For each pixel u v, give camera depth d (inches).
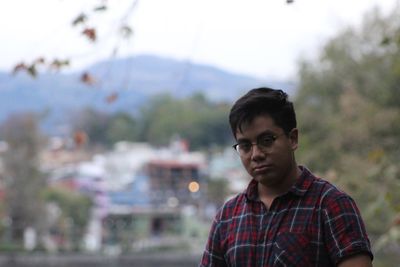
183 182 3024.1
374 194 598.9
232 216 171.3
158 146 4101.9
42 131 2308.1
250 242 166.2
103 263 2160.4
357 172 777.6
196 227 2827.3
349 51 1240.8
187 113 4153.5
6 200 2224.4
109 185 3036.4
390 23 1139.3
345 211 163.0
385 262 742.5
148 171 3100.4
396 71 715.4
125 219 2819.9
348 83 1219.2
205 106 4215.1
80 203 2506.2
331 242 162.4
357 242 161.0
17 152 2239.2
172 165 3073.3
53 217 2390.5
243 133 165.3
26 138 2260.1
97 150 3745.1
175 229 2842.0
